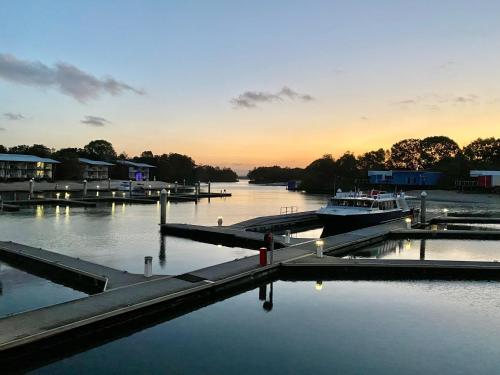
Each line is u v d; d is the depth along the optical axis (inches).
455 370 467.2
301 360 490.3
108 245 1237.1
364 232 1409.9
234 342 541.3
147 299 609.6
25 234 1392.7
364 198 1673.2
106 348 524.4
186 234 1440.7
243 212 2475.4
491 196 4065.0
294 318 633.6
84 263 826.8
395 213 1817.2
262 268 831.1
